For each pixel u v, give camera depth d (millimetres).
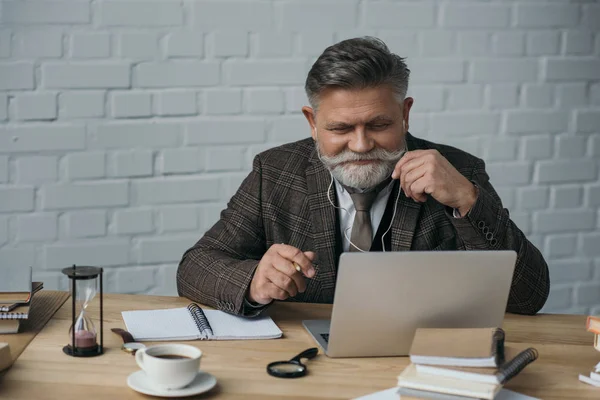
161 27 2443
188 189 2521
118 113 2443
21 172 2396
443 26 2629
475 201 1545
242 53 2508
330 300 1758
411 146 1822
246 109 2531
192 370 1176
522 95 2721
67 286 2463
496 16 2668
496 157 2725
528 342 1464
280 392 1206
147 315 1542
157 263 2525
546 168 2770
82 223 2457
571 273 2828
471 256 1312
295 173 1823
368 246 1752
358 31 2574
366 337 1344
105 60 2414
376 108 1578
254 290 1534
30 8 2344
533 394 1222
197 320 1501
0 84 2348
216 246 1779
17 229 2412
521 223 2771
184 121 2494
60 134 2410
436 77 2646
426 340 1207
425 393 1146
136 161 2473
